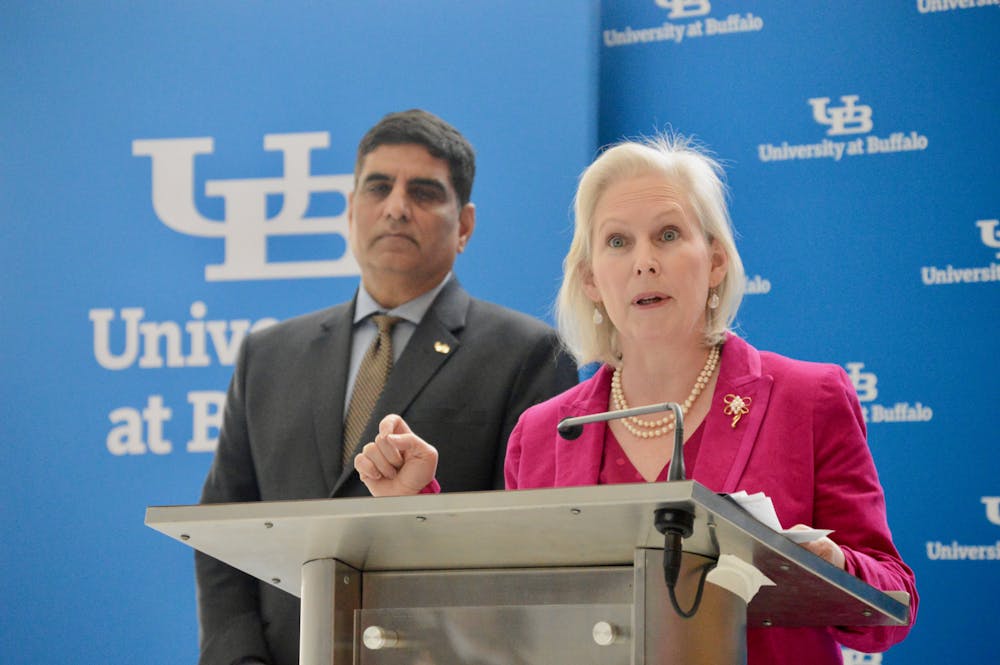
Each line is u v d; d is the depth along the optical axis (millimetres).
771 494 2826
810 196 5008
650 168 3102
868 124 5016
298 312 5133
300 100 5297
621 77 5270
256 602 4383
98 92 5418
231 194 5273
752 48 5172
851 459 2900
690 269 3012
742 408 2932
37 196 5367
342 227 5176
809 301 4930
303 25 5352
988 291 4816
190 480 5090
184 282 5230
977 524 4652
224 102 5344
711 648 2129
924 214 4906
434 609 2248
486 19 5227
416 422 4566
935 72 4996
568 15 5180
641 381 3111
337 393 4723
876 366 4832
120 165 5355
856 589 2248
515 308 4957
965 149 4926
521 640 2172
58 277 5297
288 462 4652
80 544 5070
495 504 1955
